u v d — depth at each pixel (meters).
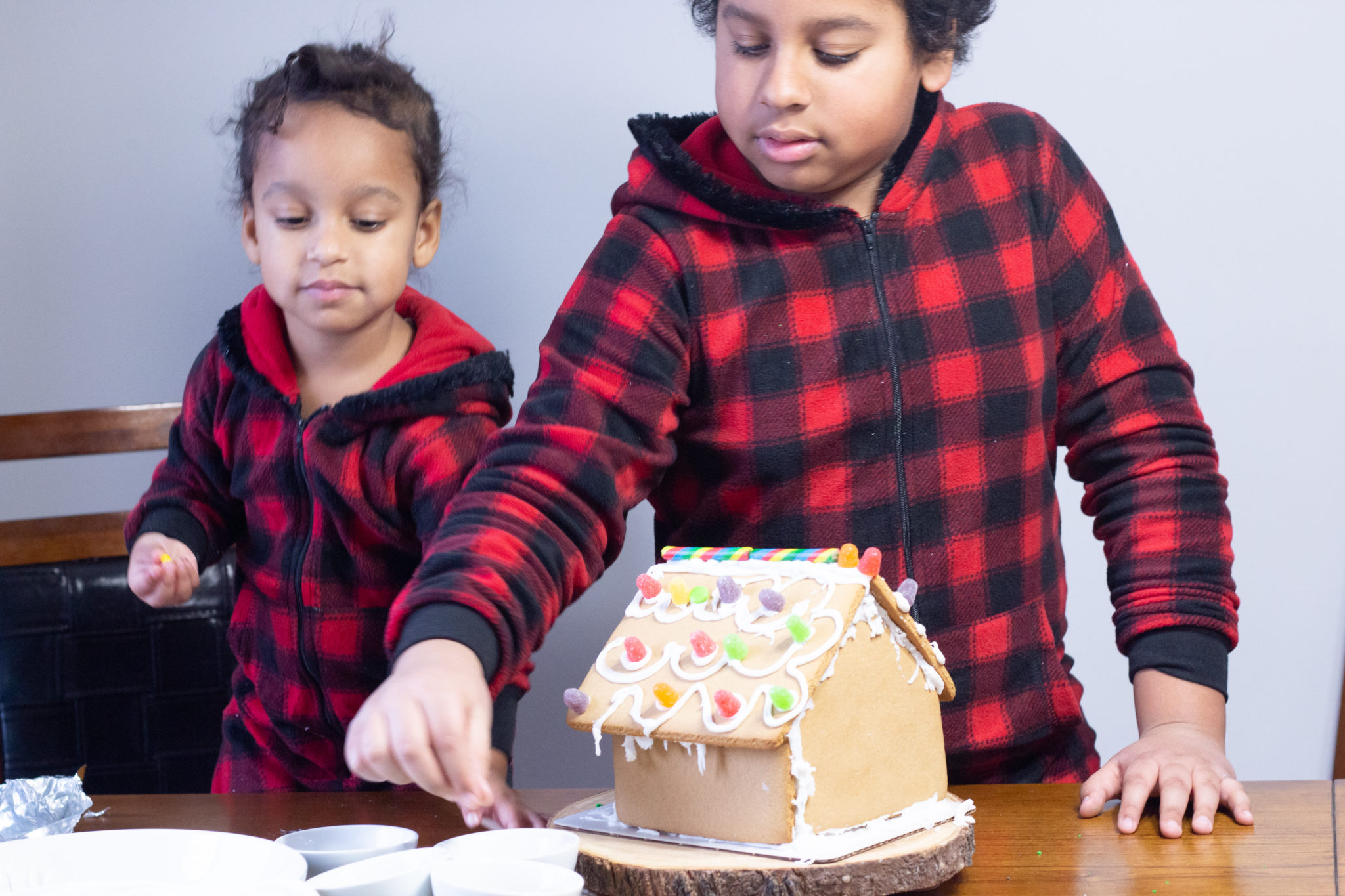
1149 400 1.11
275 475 1.33
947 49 1.01
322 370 1.38
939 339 1.06
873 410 1.05
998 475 1.08
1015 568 1.09
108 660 1.49
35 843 0.73
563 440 0.92
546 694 1.77
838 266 1.06
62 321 1.76
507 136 1.73
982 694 1.07
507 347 1.76
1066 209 1.14
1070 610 1.77
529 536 0.85
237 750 1.38
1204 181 1.71
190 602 1.52
